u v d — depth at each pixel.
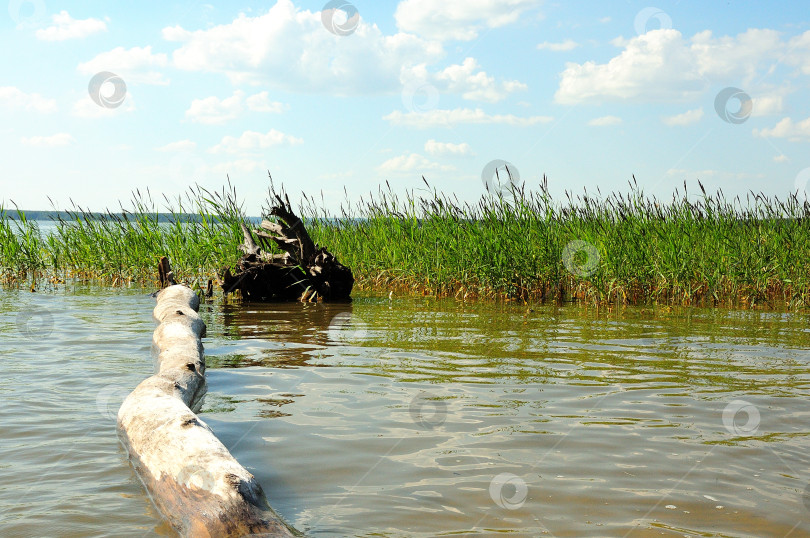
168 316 7.06
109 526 2.61
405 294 11.66
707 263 10.43
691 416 4.07
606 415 4.09
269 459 3.33
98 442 3.58
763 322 8.16
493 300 10.66
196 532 2.48
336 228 13.38
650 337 6.97
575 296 10.99
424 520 2.65
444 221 11.57
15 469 3.19
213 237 11.64
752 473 3.15
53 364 5.53
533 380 5.00
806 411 4.18
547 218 10.94
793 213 11.03
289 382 4.96
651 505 2.79
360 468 3.21
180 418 3.29
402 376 5.15
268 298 10.98
